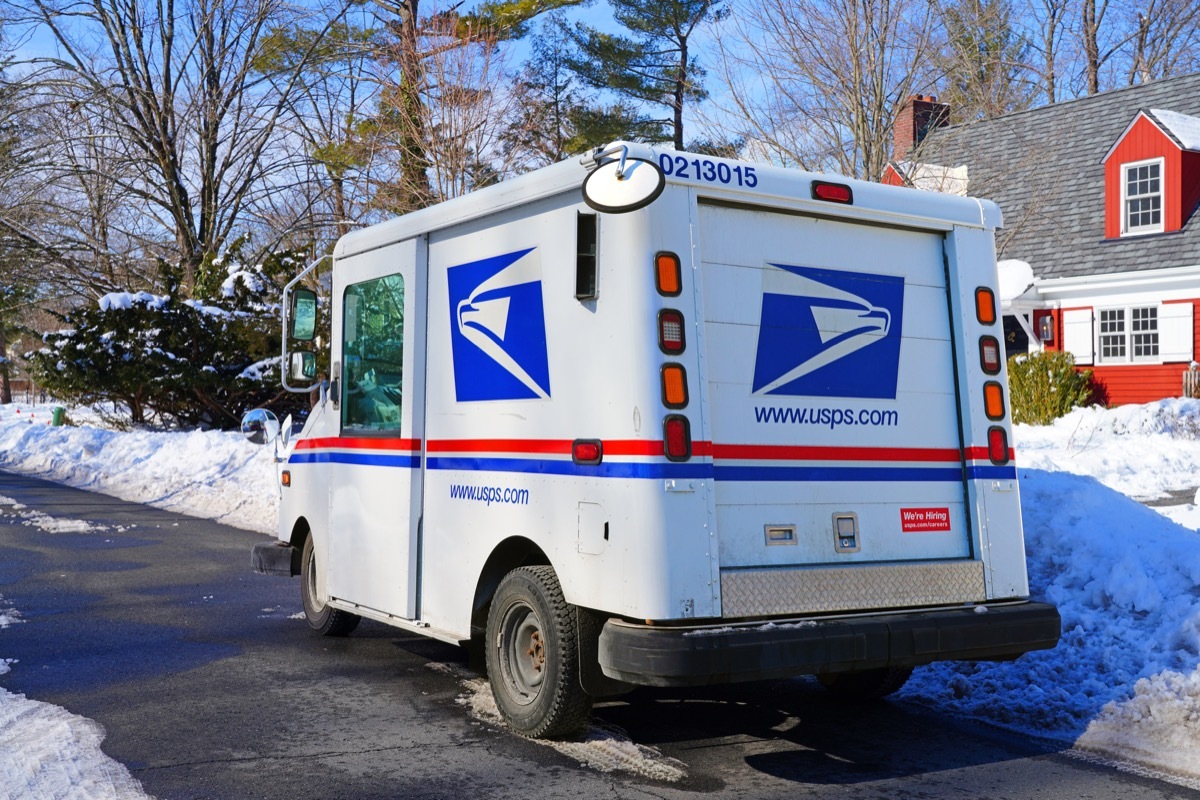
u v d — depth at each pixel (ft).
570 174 17.98
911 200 19.36
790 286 18.28
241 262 93.09
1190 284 82.12
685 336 16.94
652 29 112.37
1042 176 85.71
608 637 16.61
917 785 16.97
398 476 22.39
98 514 53.06
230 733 19.25
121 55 103.14
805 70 60.80
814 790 16.69
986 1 76.89
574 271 17.90
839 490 18.25
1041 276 90.48
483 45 74.84
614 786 16.72
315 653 25.44
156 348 82.43
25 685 22.43
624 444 16.84
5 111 100.94
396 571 22.39
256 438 58.49
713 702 21.83
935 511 19.15
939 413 19.48
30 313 164.35
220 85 102.89
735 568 17.12
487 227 20.24
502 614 19.34
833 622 17.08
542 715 18.30
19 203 101.24
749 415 17.61
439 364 21.50
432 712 20.66
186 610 30.48
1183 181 84.17
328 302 70.28
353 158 84.69
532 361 18.85
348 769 17.37
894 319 19.25
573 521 17.74
